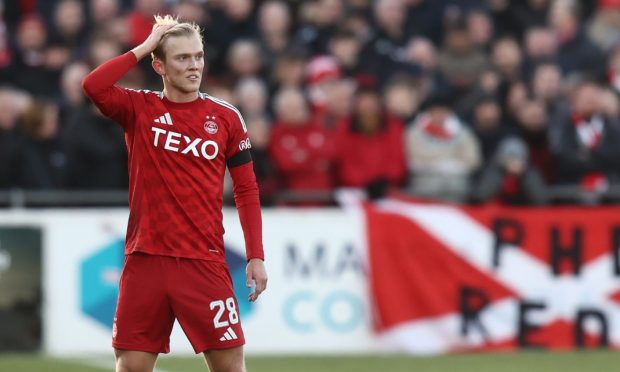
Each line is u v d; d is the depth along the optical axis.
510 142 39.47
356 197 38.25
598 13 53.03
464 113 43.31
